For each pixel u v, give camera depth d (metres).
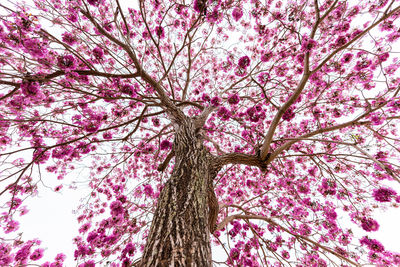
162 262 1.12
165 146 3.89
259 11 2.90
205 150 2.66
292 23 2.93
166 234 1.32
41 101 2.23
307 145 4.35
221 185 5.46
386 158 3.03
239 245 3.70
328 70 3.06
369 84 3.04
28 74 1.55
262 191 5.04
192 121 3.22
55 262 3.07
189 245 1.25
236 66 2.82
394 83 2.97
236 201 5.47
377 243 2.73
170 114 2.99
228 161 2.87
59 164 4.31
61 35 1.91
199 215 1.54
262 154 2.73
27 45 1.47
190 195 1.68
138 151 4.17
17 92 2.01
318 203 3.68
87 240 3.06
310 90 3.79
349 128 3.99
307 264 3.58
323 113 3.98
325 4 3.16
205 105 4.12
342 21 2.92
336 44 2.90
